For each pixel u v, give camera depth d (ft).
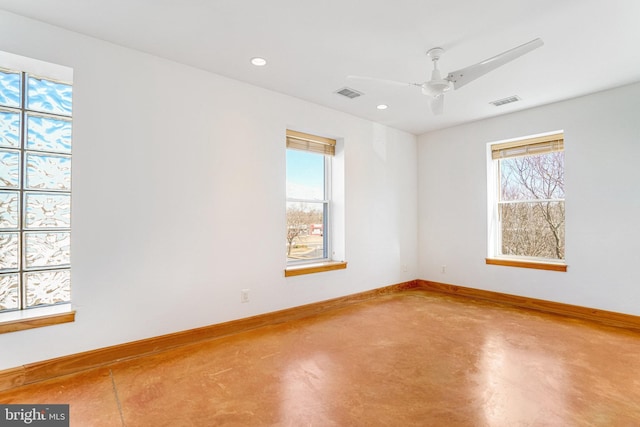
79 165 7.65
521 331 10.26
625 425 5.61
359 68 9.48
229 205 10.10
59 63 7.42
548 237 12.96
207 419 5.84
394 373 7.53
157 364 7.97
